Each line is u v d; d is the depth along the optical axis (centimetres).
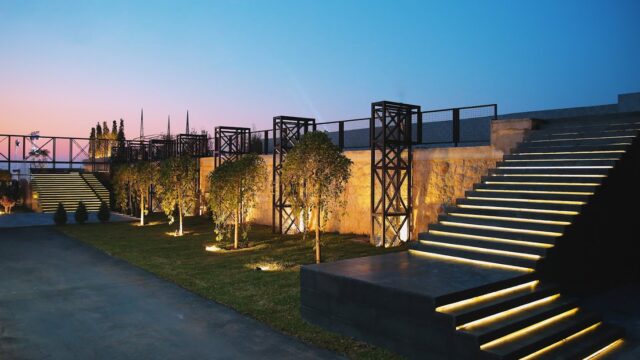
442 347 643
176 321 859
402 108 1739
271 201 2409
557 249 879
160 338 776
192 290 1075
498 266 863
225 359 689
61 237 2036
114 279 1199
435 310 654
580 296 952
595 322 772
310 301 845
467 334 618
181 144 3241
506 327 655
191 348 732
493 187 1134
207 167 2997
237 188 1661
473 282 743
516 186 1089
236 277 1193
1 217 2905
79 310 935
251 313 897
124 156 3956
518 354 612
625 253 1113
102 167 4259
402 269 843
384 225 1659
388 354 695
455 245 986
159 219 2848
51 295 1049
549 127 1359
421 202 1720
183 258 1483
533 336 667
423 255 988
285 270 1276
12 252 1638
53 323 857
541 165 1137
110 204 3531
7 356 705
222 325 834
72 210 3309
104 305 967
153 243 1828
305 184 1413
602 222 1014
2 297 1036
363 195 1953
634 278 1145
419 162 1731
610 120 1207
